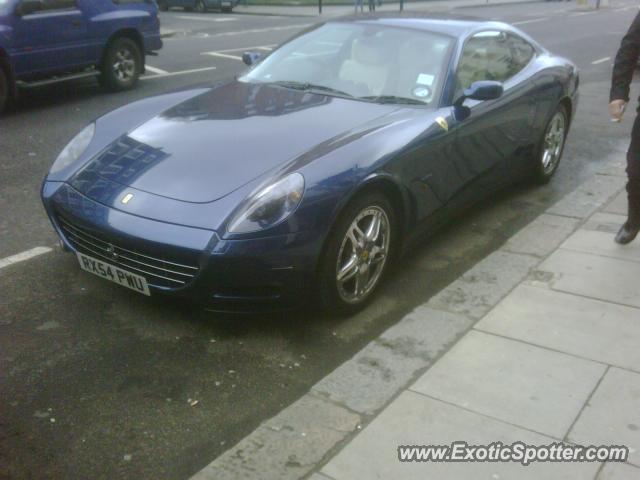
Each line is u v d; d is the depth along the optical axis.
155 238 3.24
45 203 3.81
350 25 4.96
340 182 3.41
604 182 5.99
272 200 3.23
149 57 13.31
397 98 4.32
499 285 4.04
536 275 4.16
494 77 4.96
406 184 3.86
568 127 6.23
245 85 4.63
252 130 3.81
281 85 4.57
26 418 2.88
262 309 3.39
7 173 6.07
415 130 3.95
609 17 26.52
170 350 3.40
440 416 2.86
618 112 4.19
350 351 3.45
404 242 4.06
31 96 9.61
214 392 3.09
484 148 4.70
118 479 2.57
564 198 5.58
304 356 3.39
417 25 4.82
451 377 3.12
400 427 2.79
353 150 3.57
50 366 3.24
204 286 3.24
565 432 2.77
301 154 3.52
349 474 2.54
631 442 2.72
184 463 2.66
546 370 3.18
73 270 4.18
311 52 4.82
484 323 3.60
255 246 3.19
